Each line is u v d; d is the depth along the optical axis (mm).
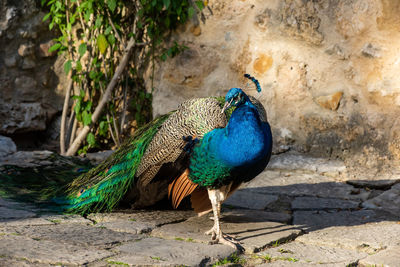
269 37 8047
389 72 7324
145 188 5402
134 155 5395
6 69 9117
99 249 4199
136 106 9109
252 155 4441
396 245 4598
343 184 6805
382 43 7340
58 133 9625
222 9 8297
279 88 8039
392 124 7340
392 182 6699
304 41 7836
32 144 9594
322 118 7793
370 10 7359
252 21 8133
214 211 4660
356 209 5891
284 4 7895
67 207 5488
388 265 4094
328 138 7777
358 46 7508
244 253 4406
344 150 7664
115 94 9180
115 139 9156
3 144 8250
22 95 9289
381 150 7391
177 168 4902
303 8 7773
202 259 4059
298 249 4531
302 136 7945
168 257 4055
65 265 3805
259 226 5145
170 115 5465
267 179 7074
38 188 6215
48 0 9305
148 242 4477
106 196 5402
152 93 8953
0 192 5957
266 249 4520
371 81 7445
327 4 7652
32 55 9250
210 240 4574
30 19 9141
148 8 8508
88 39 9117
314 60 7812
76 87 9422
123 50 9094
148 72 8992
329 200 6195
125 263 3863
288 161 7629
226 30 8336
